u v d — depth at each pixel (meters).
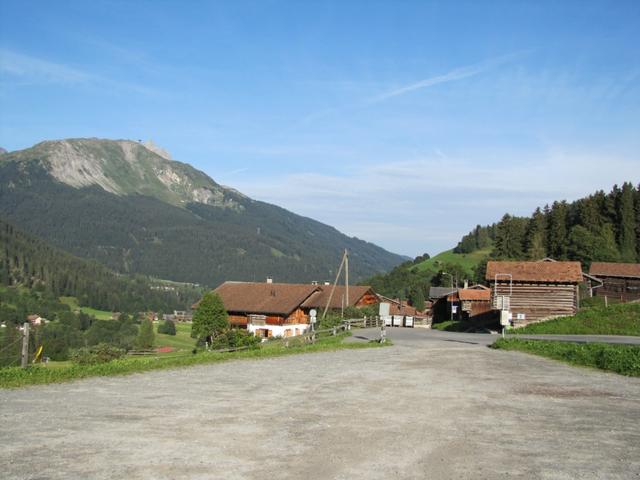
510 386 15.52
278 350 25.36
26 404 12.13
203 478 7.54
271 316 71.19
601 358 20.19
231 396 13.52
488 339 36.28
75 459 8.24
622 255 101.38
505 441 9.59
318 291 76.31
